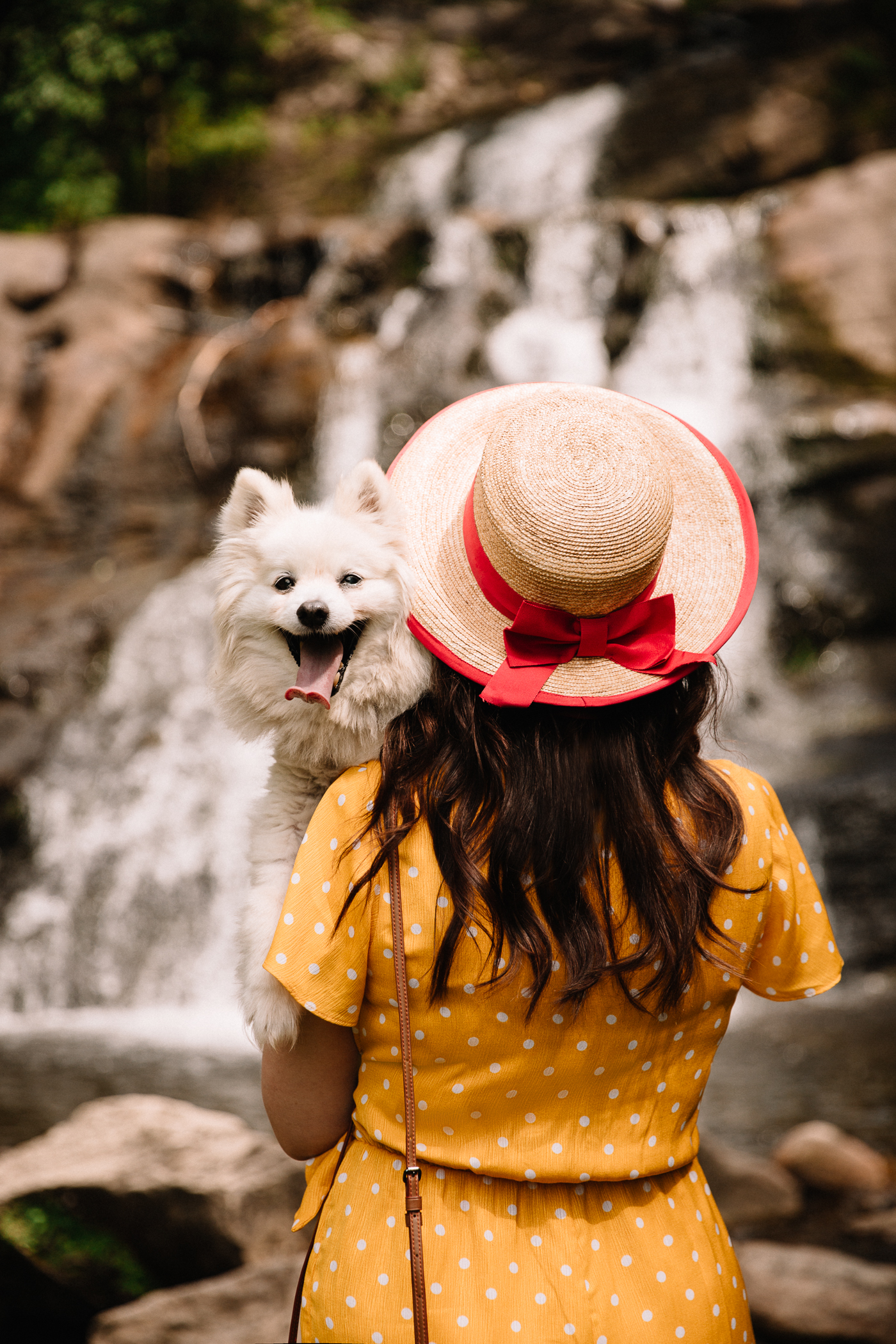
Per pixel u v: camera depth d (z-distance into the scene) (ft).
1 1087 18.63
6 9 53.93
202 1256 10.21
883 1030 19.72
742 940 4.45
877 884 23.18
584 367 38.47
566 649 4.36
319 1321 4.34
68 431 39.09
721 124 47.47
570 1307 4.08
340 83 57.98
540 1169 4.22
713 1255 4.44
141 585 34.45
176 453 38.37
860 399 34.27
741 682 29.78
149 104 54.19
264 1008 4.43
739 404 34.99
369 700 4.81
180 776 29.40
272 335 39.93
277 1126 4.67
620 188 47.44
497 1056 4.20
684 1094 4.50
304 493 36.65
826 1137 13.75
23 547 37.55
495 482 4.37
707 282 38.01
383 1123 4.38
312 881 4.30
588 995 4.19
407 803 4.27
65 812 29.81
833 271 36.96
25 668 32.45
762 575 31.89
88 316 41.27
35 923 28.22
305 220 50.49
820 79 47.65
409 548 4.88
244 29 58.39
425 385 36.78
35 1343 10.28
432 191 51.52
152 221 44.27
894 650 31.35
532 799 4.15
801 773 25.50
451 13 63.41
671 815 4.28
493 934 4.08
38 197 52.08
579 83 58.75
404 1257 4.21
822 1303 9.86
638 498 4.25
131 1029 23.30
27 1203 10.39
